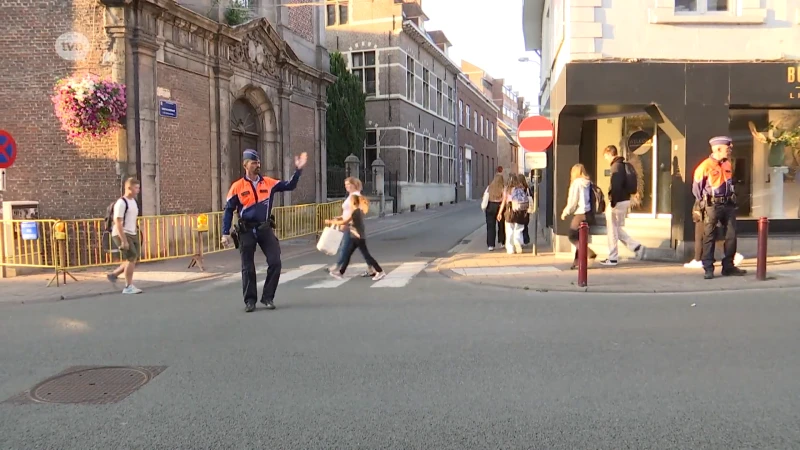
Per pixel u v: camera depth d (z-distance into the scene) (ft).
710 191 28.81
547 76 52.75
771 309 22.50
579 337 18.97
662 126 35.94
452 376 15.44
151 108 39.70
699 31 34.58
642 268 32.48
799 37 34.60
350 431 12.16
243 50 50.47
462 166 143.64
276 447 11.49
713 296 25.55
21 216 35.81
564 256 37.93
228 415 13.09
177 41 42.50
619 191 32.99
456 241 51.75
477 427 12.26
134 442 11.82
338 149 86.63
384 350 17.88
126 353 18.03
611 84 34.65
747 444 11.33
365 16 99.14
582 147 41.24
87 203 38.75
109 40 38.14
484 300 25.45
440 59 120.47
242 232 23.97
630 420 12.50
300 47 63.05
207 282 32.45
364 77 99.55
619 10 34.73
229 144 48.80
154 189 40.01
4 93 38.37
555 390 14.32
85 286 30.89
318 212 56.29
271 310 24.04
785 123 36.58
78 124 36.94
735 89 34.35
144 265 38.11
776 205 36.94
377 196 83.10
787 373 15.28
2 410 13.56
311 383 15.07
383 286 29.53
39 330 21.22
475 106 158.71
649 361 16.42
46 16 38.22
